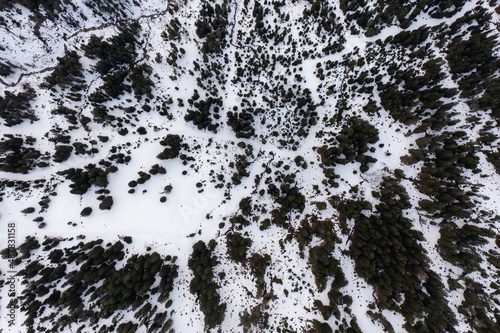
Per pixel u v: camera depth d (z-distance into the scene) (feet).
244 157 126.11
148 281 105.50
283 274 112.68
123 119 123.85
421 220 111.24
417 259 100.01
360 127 115.96
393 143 118.73
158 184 122.31
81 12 126.93
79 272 105.40
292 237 116.88
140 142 125.59
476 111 112.98
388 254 101.40
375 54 124.36
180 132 127.44
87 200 119.34
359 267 105.70
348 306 105.40
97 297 106.83
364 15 123.95
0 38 119.75
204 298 104.22
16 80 125.18
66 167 122.11
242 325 107.24
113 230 118.01
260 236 118.01
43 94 124.88
